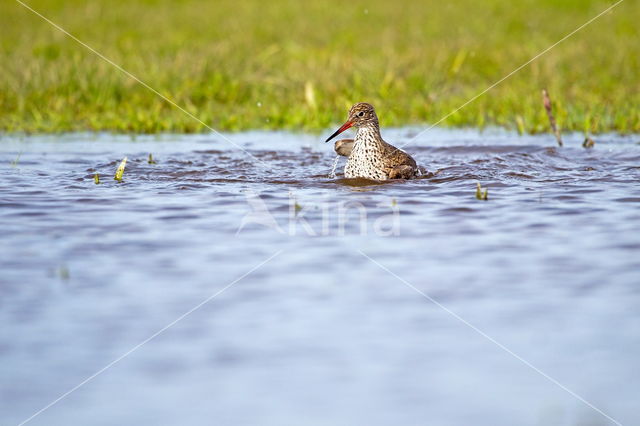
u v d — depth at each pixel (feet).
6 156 88.99
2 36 176.45
